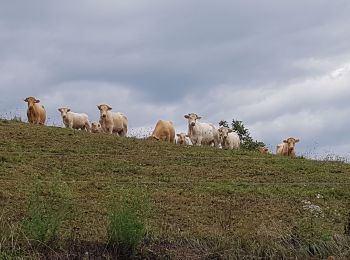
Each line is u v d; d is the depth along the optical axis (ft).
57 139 74.95
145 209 43.14
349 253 42.65
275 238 42.83
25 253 36.17
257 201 53.57
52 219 37.88
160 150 75.87
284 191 58.18
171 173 63.72
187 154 74.79
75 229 40.91
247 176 65.82
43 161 62.75
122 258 38.29
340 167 75.36
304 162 77.25
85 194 50.55
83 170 61.00
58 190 43.83
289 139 100.78
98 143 75.82
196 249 40.65
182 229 44.06
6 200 45.98
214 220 46.91
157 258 39.09
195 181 60.23
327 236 43.39
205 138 101.09
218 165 69.77
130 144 77.51
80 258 37.29
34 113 96.53
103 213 45.24
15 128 77.77
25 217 40.09
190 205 50.47
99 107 103.14
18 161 61.16
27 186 50.80
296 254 41.78
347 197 58.34
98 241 39.04
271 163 73.92
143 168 64.49
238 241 41.70
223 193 55.47
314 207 51.47
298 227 44.19
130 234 38.29
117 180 57.47
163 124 99.04
